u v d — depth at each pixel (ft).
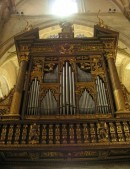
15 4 65.72
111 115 26.63
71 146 23.26
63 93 29.48
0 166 24.94
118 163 24.88
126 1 62.49
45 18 61.41
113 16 61.82
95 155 24.36
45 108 27.73
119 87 29.68
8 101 28.86
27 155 24.34
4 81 63.62
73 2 69.67
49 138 23.97
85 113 27.04
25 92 29.89
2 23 57.21
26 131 24.56
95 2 69.72
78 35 62.90
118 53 55.52
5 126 25.08
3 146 23.25
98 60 34.40
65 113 26.96
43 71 33.04
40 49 36.01
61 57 34.96
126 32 56.39
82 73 32.68
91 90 30.01
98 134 24.06
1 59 52.11
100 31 38.50
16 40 36.65
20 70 32.73
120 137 23.79
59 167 24.76
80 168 24.56
